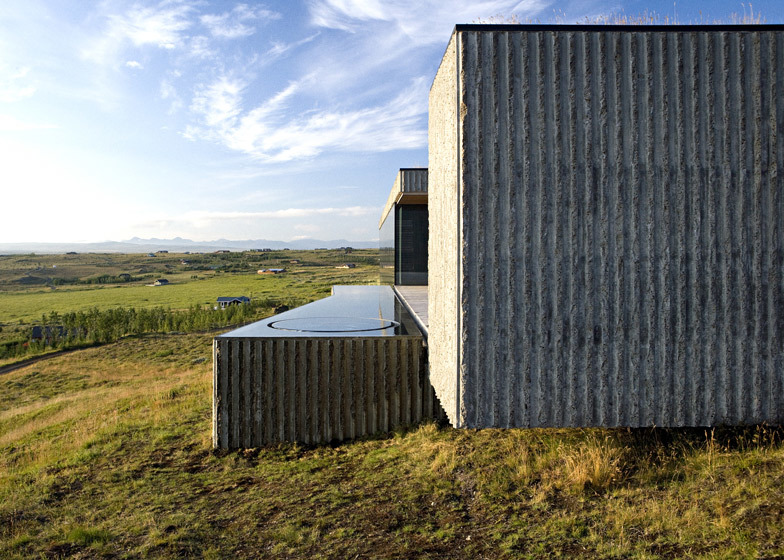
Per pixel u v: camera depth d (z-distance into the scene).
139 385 17.88
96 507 5.79
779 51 4.02
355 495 5.22
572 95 3.99
